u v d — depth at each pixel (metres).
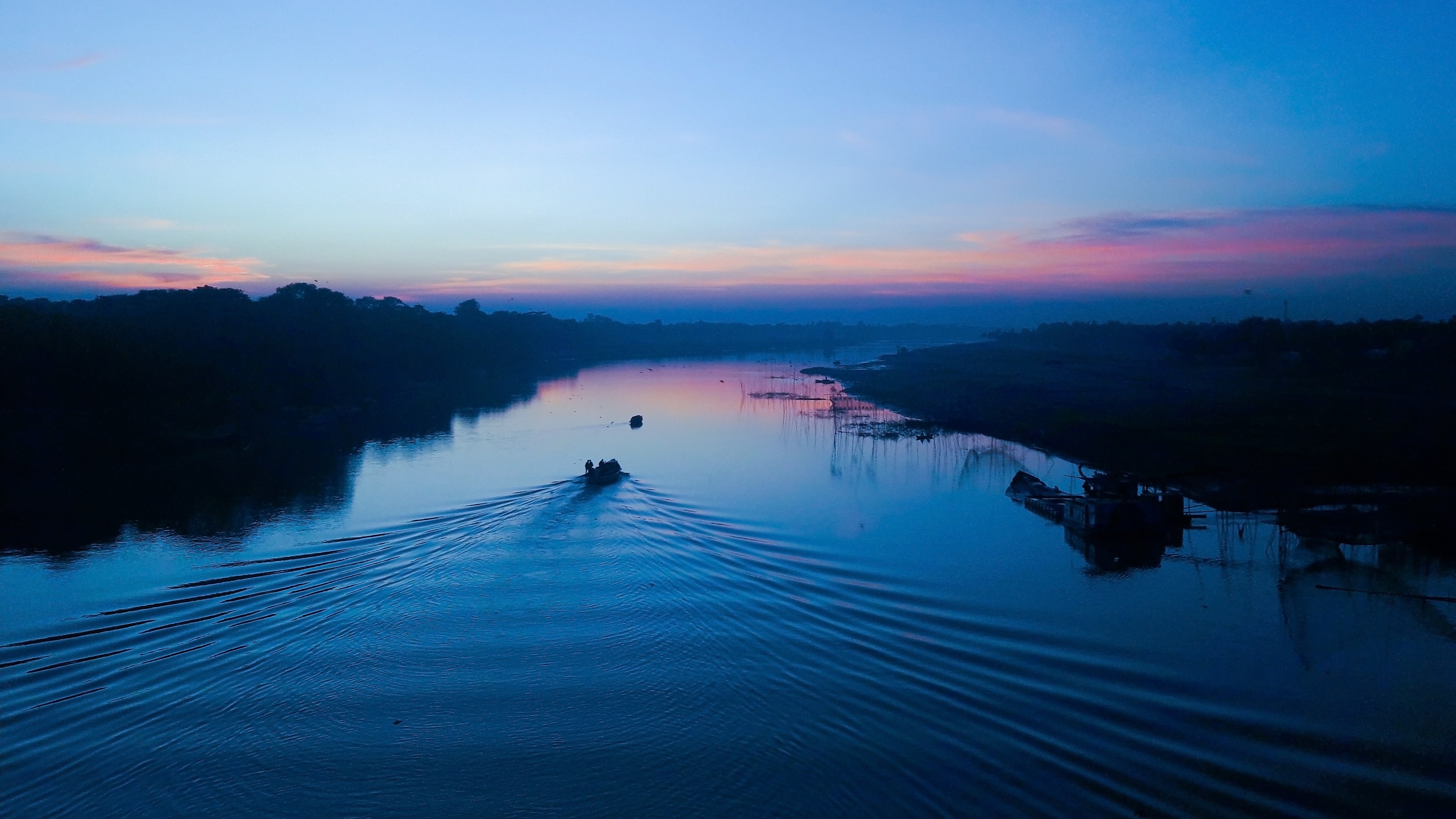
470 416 67.50
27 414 46.78
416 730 16.67
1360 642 19.31
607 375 114.50
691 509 33.91
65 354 49.66
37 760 15.69
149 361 53.56
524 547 28.72
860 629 20.94
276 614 22.73
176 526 32.12
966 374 92.75
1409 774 14.00
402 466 44.59
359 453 49.50
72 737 16.48
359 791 14.74
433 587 24.72
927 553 27.30
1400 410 45.59
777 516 32.66
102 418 48.97
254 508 35.03
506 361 121.00
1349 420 44.38
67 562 27.48
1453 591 22.30
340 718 17.09
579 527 31.17
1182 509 29.03
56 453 44.84
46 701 17.86
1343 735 15.27
